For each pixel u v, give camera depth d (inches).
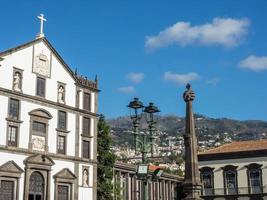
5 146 1943.9
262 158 2970.0
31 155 2039.9
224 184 3029.0
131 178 3120.1
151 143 1232.8
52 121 2166.6
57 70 2239.2
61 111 2223.2
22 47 2086.6
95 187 2311.8
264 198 2910.9
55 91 2210.9
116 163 2933.1
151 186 3440.0
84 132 2321.6
